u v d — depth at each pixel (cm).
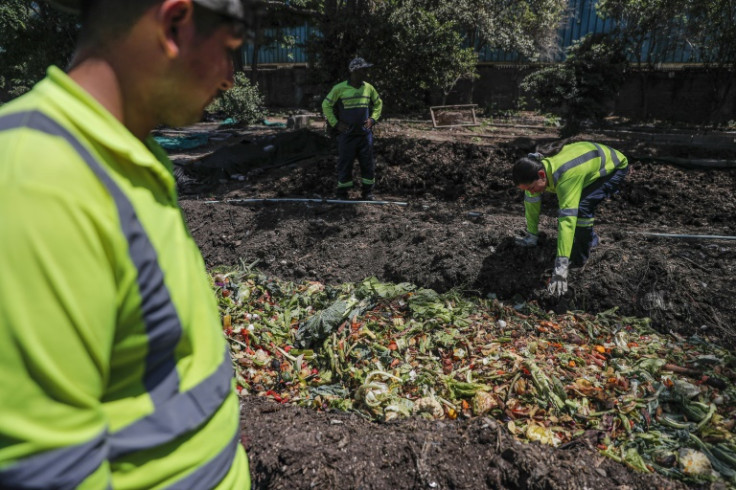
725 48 1127
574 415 341
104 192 76
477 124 1169
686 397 349
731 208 680
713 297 452
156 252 83
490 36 1488
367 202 725
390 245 575
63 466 70
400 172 850
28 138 71
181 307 88
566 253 436
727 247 519
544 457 301
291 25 1584
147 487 89
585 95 982
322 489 283
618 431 330
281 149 950
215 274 575
